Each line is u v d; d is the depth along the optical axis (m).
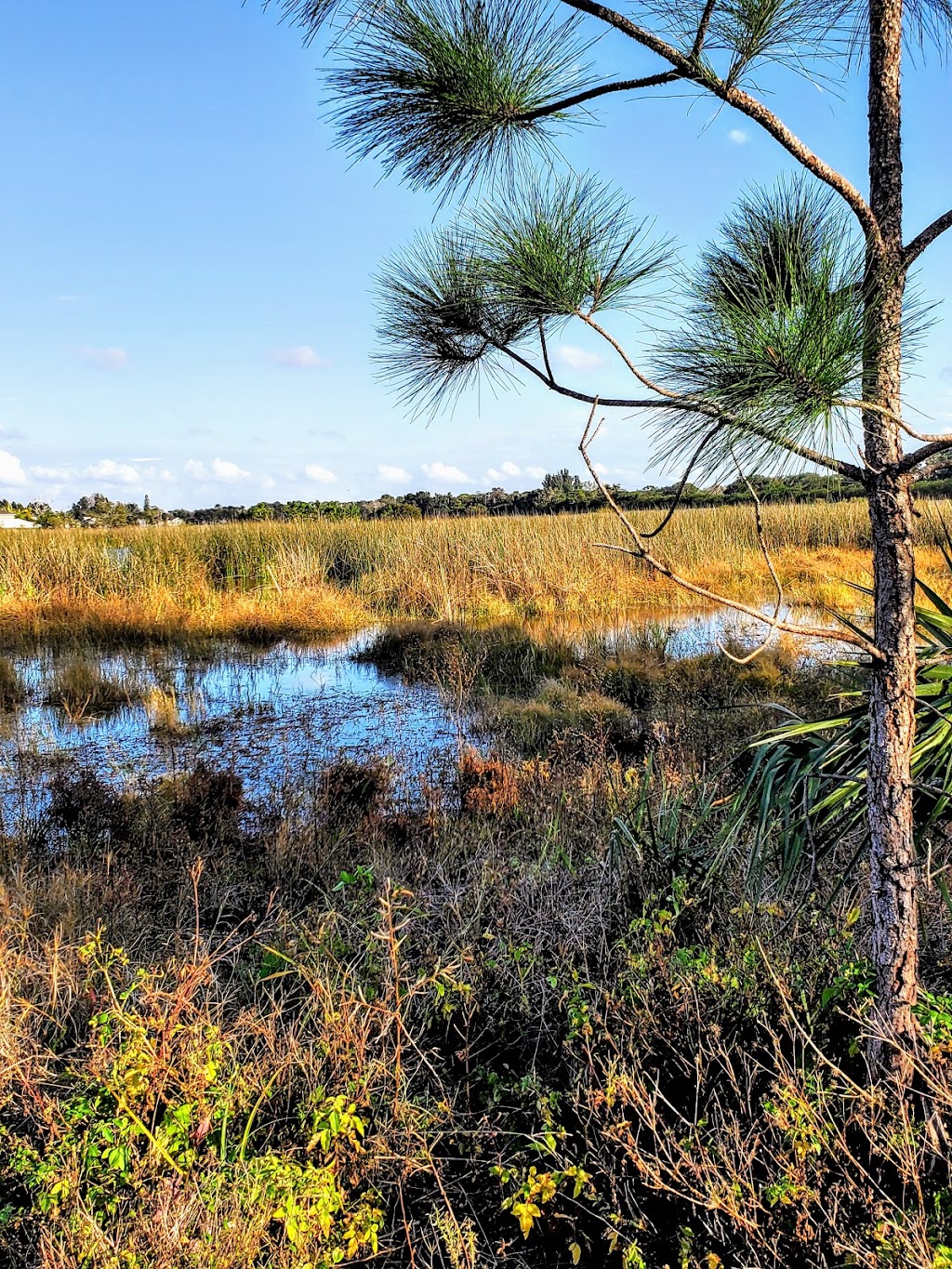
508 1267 2.13
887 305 1.72
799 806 3.04
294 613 13.70
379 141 1.98
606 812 4.44
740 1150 2.03
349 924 3.39
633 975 2.80
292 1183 2.02
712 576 16.66
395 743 6.99
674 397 1.72
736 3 1.67
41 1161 2.06
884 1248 1.75
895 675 1.99
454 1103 2.47
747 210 1.95
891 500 1.90
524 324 2.24
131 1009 2.68
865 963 2.69
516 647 10.58
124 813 4.98
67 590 14.34
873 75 1.83
